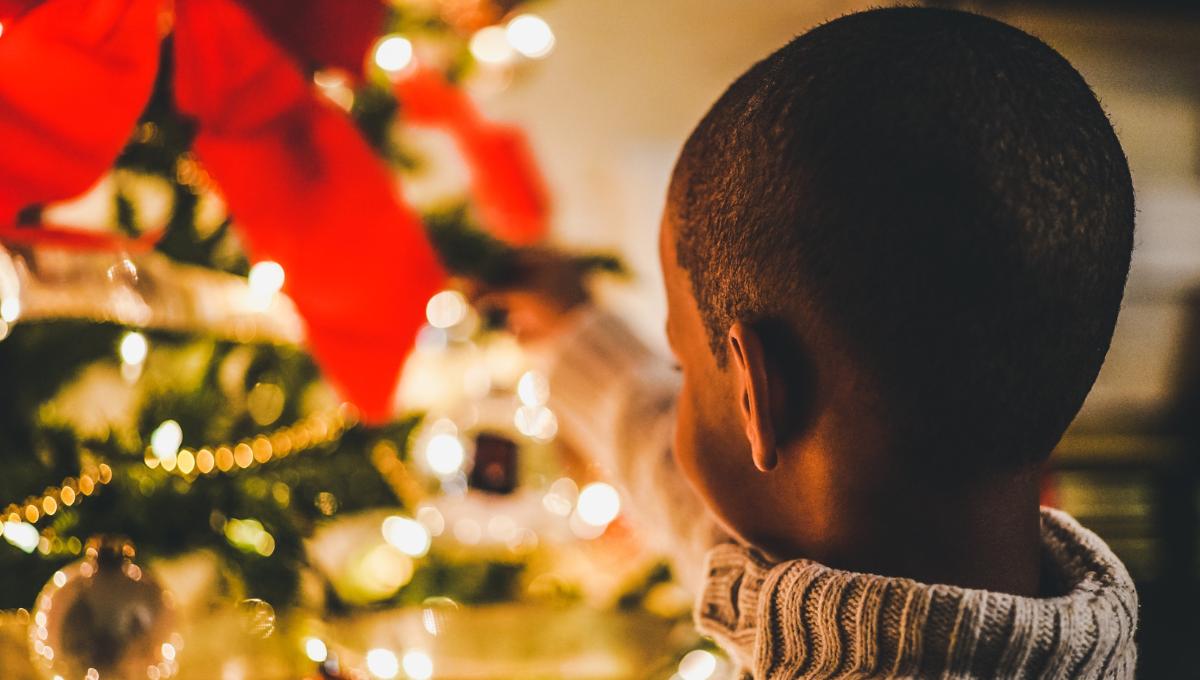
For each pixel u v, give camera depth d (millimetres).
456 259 992
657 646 1058
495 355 1209
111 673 690
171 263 841
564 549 1177
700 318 677
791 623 638
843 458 632
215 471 830
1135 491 2035
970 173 593
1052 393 619
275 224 793
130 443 825
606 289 1628
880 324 607
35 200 688
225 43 750
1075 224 600
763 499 679
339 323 813
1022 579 646
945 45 611
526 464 1129
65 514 777
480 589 1050
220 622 812
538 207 1221
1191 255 2006
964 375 608
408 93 1063
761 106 632
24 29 688
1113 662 627
